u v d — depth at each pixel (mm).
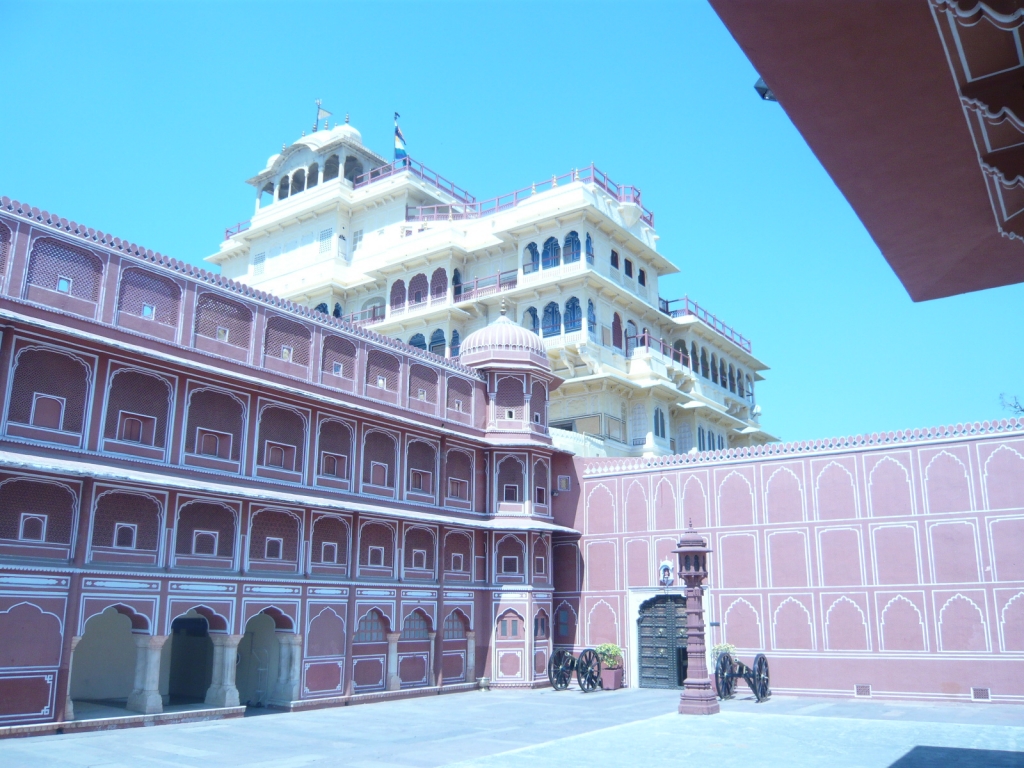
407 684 19141
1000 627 16969
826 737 12641
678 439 32906
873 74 5031
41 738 12305
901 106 5312
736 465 20812
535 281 30469
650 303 34031
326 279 34219
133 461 14500
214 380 16000
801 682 18797
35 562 12930
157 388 15180
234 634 15547
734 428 36719
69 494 13609
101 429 14148
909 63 4898
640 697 18953
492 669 20906
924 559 17984
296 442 17516
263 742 12523
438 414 21047
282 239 37375
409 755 11359
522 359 22656
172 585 14648
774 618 19484
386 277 33812
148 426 14938
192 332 15836
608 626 21938
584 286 29547
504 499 22109
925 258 7414
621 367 30844
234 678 15680
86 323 14156
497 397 22656
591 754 11203
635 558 21844
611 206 32031
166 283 15664
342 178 36062
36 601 12844
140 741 12391
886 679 17891
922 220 6707
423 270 32719
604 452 27766
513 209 32250
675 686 20656
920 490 18312
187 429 15484
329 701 16984
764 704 17281
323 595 17328
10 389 13062
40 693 12711
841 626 18625
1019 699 16547
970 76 4969
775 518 19969
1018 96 4934
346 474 18438
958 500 17859
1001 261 7430
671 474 21766
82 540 13539
